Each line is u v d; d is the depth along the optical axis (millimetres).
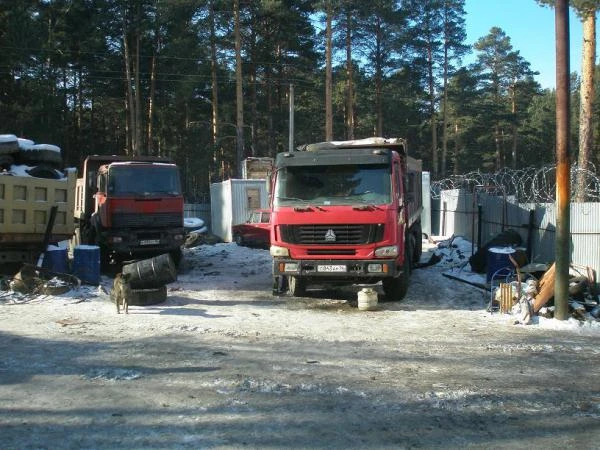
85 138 44312
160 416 5059
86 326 8625
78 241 17578
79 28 36688
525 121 65312
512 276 11266
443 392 5754
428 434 4754
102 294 11352
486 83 60594
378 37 40750
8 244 12133
